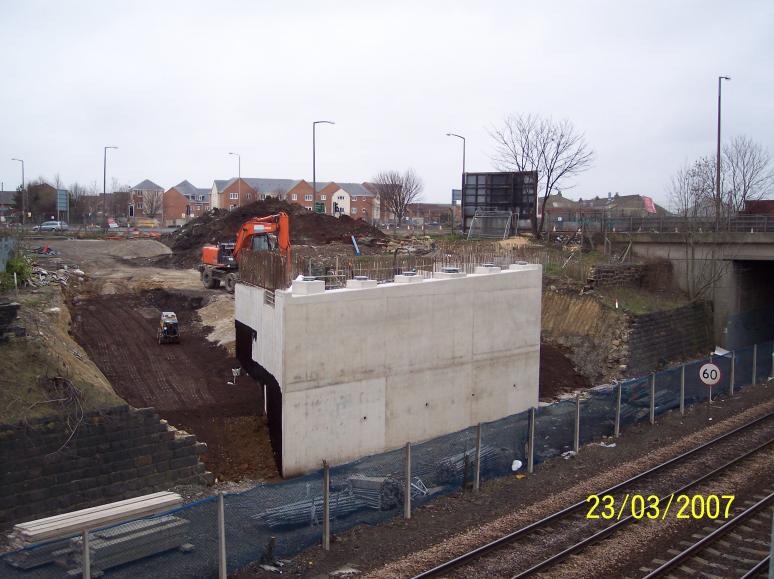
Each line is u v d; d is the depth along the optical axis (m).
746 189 60.03
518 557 15.07
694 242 42.19
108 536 13.10
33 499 16.41
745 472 20.77
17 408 16.77
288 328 20.55
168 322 31.33
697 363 29.77
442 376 24.94
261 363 24.31
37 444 16.55
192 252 57.16
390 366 23.27
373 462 18.72
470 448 20.14
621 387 25.20
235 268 42.19
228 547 14.40
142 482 18.25
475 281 25.77
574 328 36.91
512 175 55.00
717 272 41.34
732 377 30.98
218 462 20.83
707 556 15.22
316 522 15.86
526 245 46.66
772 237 39.22
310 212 61.84
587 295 37.75
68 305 36.53
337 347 21.75
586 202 127.69
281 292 20.70
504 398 27.42
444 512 17.69
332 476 17.61
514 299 27.44
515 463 20.73
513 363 27.64
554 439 22.39
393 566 14.55
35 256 47.84
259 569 14.41
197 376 27.31
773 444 23.50
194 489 18.91
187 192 131.88
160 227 106.62
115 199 127.25
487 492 19.05
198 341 32.31
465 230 57.53
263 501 15.41
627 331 34.97
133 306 39.09
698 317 40.69
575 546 15.34
